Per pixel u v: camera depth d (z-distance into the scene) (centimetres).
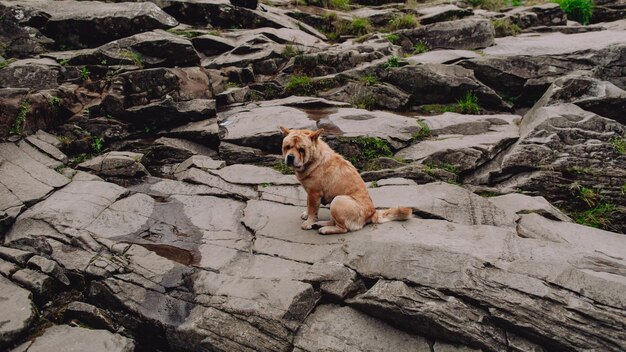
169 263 473
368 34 1138
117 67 796
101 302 453
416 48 1088
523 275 403
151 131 769
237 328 404
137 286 450
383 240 470
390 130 732
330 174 503
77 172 644
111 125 736
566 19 1322
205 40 1026
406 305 394
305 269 452
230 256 488
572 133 657
